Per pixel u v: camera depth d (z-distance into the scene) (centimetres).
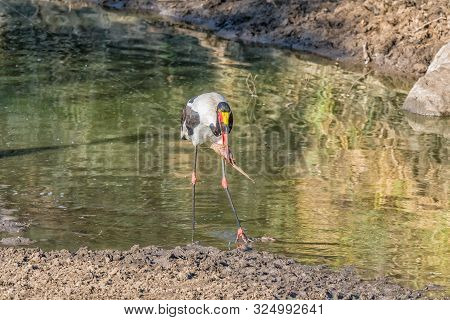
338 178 3422
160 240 2825
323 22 5325
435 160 3638
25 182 3303
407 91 4562
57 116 4072
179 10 5991
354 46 5091
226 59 5044
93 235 2853
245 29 5512
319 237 2870
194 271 2503
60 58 5041
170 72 4794
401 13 5134
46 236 2836
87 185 3294
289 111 4219
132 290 2358
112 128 3950
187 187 3316
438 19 4978
